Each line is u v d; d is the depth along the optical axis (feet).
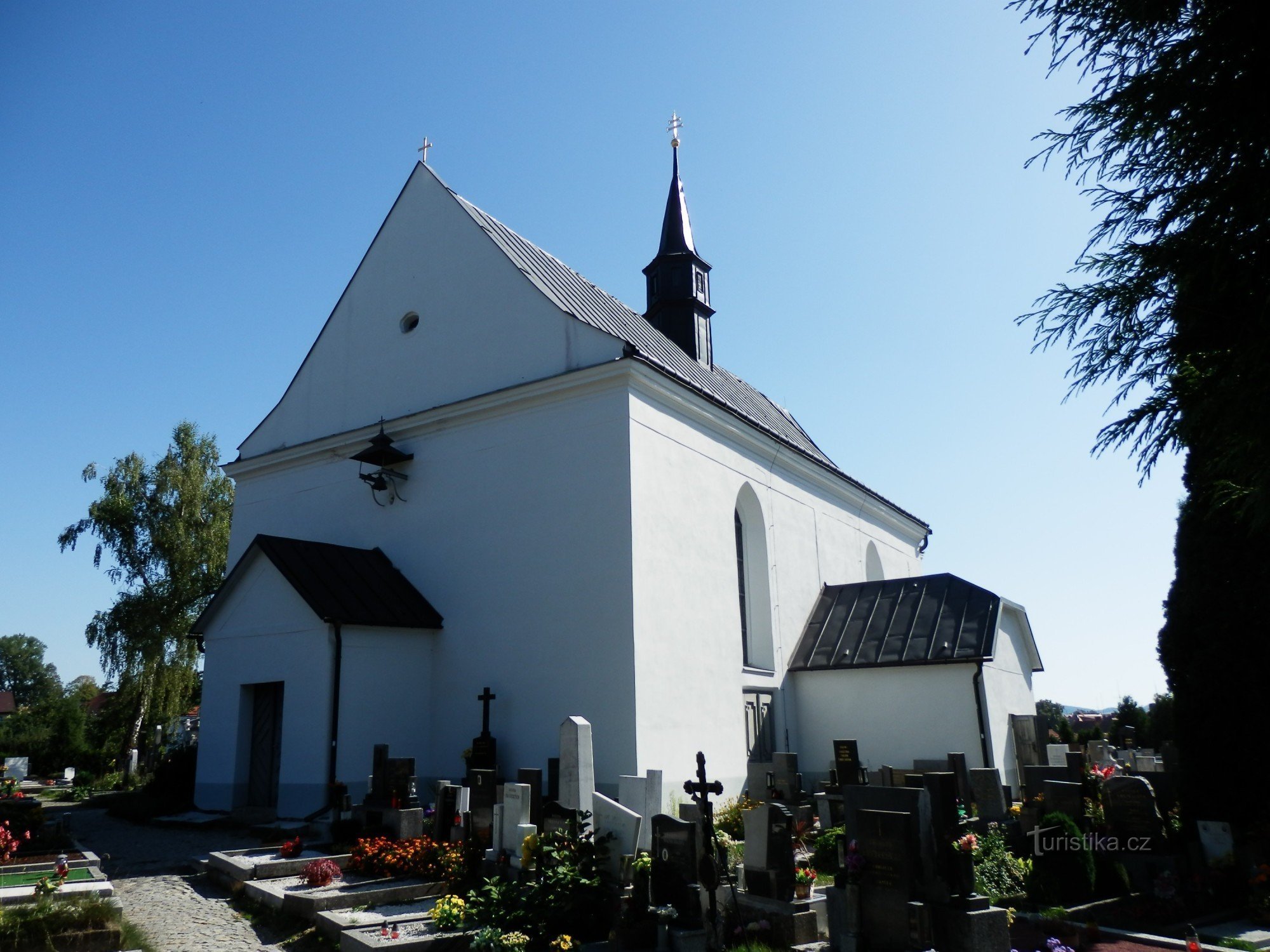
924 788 31.32
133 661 125.59
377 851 40.73
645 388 59.77
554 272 75.41
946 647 67.62
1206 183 23.11
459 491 63.67
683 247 92.43
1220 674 43.80
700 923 30.35
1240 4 21.79
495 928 30.99
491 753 55.26
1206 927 34.71
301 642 56.75
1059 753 76.95
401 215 73.61
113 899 31.96
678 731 56.75
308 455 72.69
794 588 78.48
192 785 66.49
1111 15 24.35
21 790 105.70
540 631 57.47
